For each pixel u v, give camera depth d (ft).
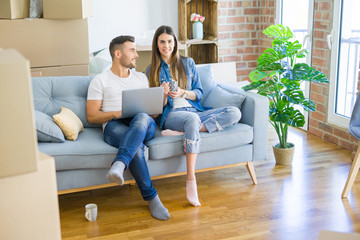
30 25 10.50
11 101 2.78
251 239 7.64
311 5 13.46
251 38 16.70
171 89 9.73
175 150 9.00
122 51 9.50
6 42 10.38
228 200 9.20
